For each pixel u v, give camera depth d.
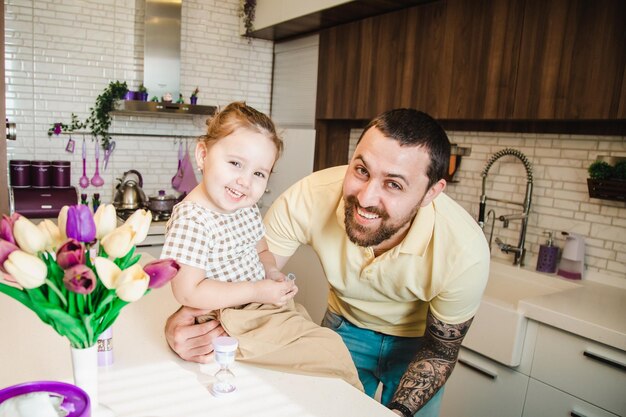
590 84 2.12
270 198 4.41
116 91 3.90
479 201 3.00
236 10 4.44
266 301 1.10
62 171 3.56
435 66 2.90
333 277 1.53
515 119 2.48
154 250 3.50
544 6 2.30
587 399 1.87
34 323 1.24
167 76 3.95
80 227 0.70
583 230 2.52
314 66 4.10
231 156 1.08
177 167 4.33
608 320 1.87
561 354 1.94
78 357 0.77
